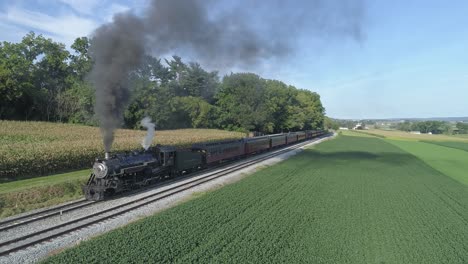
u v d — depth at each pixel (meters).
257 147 38.31
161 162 20.19
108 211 13.88
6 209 13.74
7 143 25.08
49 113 51.34
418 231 12.92
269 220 13.19
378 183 22.81
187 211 13.92
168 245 10.28
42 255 9.57
